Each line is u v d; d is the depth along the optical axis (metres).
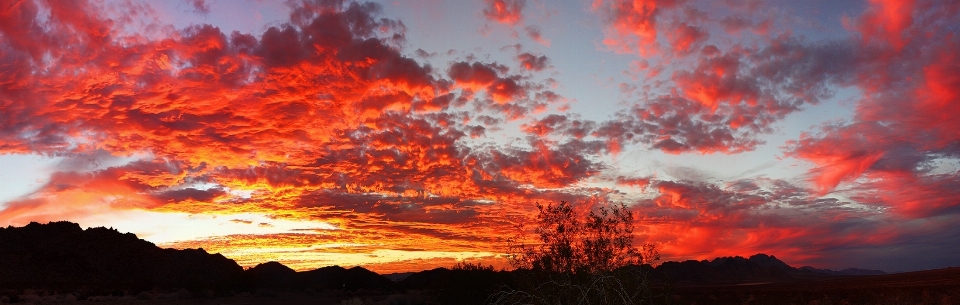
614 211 17.14
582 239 16.83
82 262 85.19
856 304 45.59
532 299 13.25
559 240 16.88
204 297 58.38
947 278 92.12
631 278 14.16
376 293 69.44
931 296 42.97
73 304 46.25
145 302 49.56
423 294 43.62
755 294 60.03
